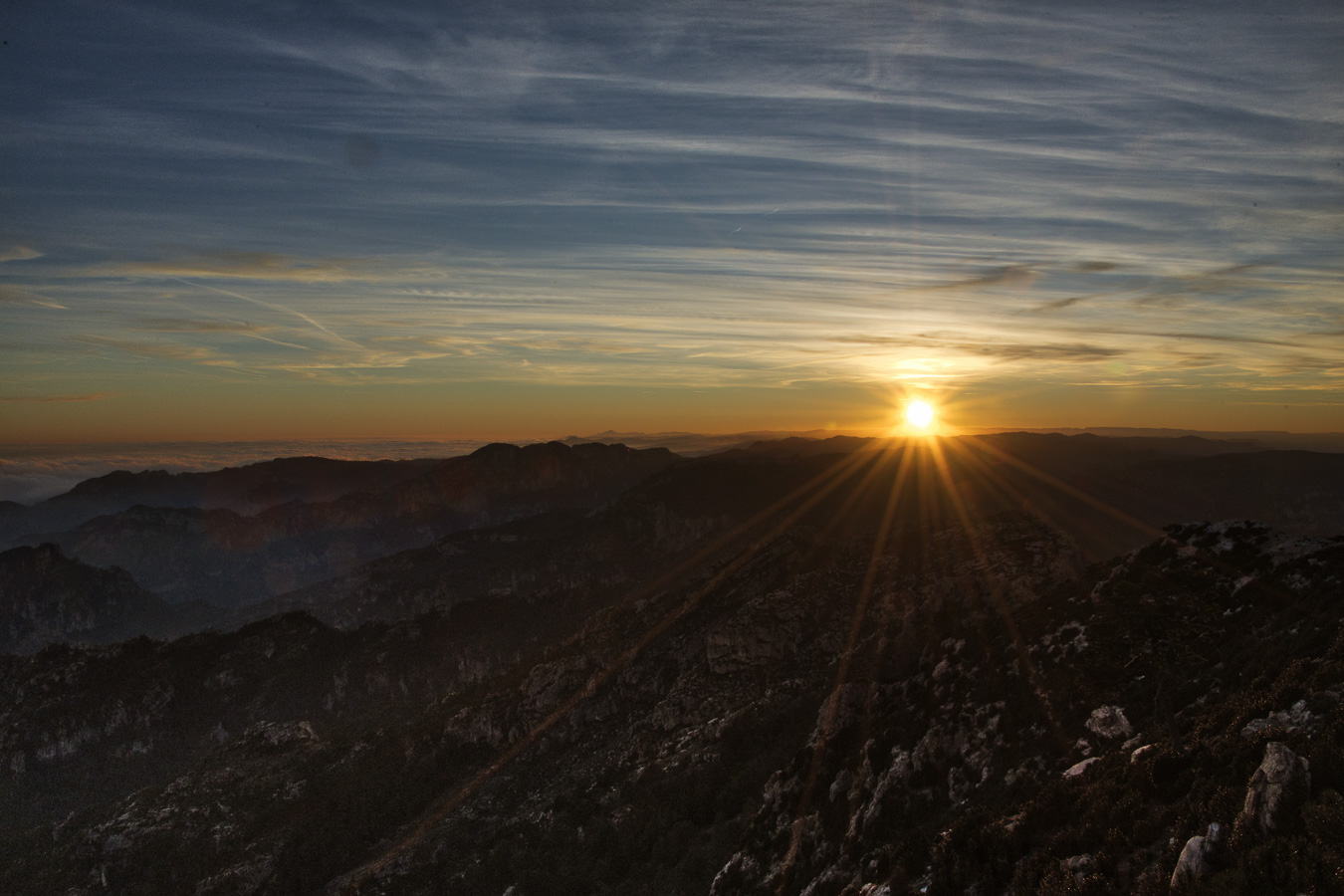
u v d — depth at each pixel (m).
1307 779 28.92
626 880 95.19
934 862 41.97
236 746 193.00
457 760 161.75
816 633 139.00
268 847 142.75
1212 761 35.25
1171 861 30.67
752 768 103.31
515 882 105.25
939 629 92.06
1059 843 36.78
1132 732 49.81
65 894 148.25
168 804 165.25
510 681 186.12
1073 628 66.94
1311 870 25.20
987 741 59.53
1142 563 73.25
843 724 78.62
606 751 143.38
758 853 71.75
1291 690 37.72
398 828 145.38
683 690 142.38
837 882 55.91
